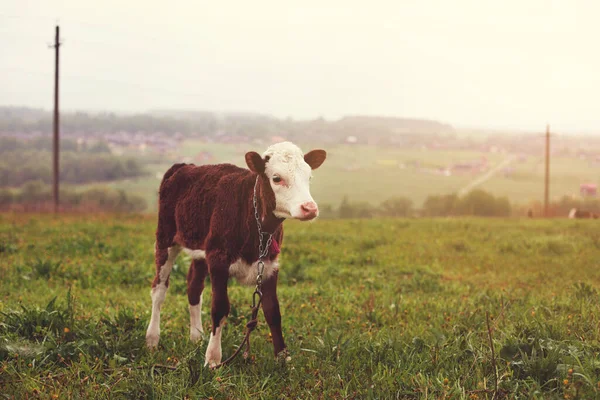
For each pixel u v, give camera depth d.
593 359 5.16
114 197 74.81
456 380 5.09
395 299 8.90
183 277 10.88
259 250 5.91
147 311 8.02
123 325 6.60
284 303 8.77
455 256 14.38
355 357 5.80
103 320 6.59
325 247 15.59
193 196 6.46
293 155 5.73
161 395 4.93
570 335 6.04
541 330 6.04
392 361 5.67
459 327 6.79
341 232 19.72
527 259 13.95
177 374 5.45
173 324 7.37
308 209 5.48
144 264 11.94
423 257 14.25
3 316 6.65
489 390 4.82
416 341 6.16
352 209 93.94
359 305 8.68
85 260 12.37
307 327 7.08
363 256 14.02
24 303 8.27
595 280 11.18
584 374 4.85
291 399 5.00
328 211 96.62
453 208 89.81
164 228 6.88
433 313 7.91
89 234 16.69
